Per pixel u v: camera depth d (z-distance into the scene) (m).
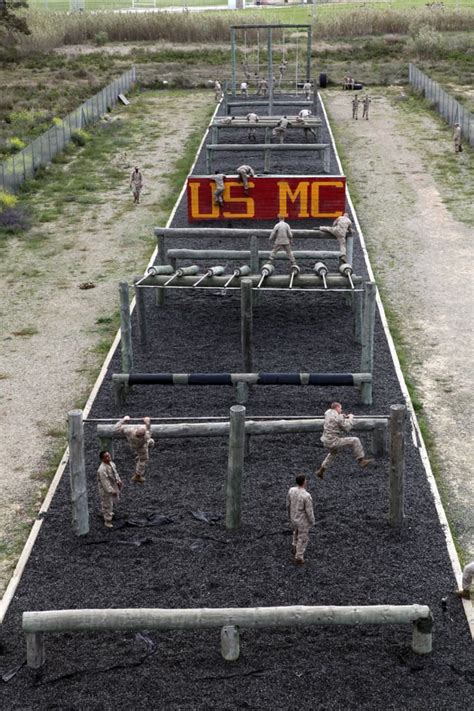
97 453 16.05
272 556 13.04
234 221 29.38
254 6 126.56
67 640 11.47
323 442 14.62
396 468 13.21
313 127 41.34
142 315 20.67
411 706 10.31
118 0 138.75
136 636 11.52
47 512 14.30
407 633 11.47
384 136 45.59
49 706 10.43
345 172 38.19
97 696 10.55
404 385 18.56
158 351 20.45
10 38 76.12
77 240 29.86
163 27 85.94
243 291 18.38
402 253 27.86
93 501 14.54
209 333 21.48
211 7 125.25
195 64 73.19
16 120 49.62
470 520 14.15
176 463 15.61
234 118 43.00
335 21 87.88
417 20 87.31
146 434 14.43
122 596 12.23
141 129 48.81
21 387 19.14
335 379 17.11
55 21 86.62
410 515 14.00
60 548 13.35
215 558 13.02
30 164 38.06
